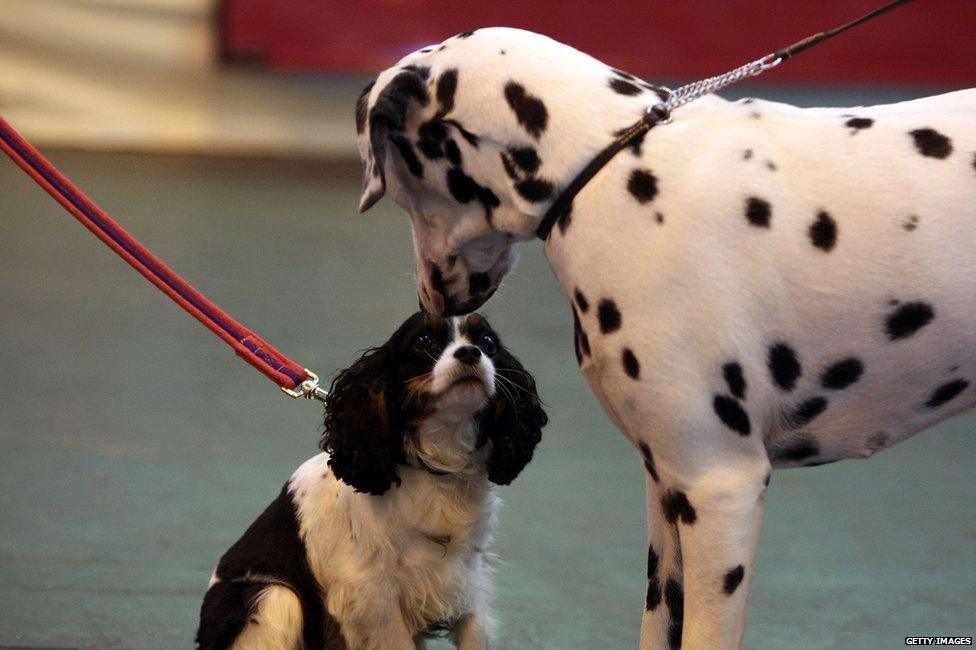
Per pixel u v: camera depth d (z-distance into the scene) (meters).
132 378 10.39
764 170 4.33
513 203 4.59
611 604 6.50
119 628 5.99
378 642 5.52
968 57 21.34
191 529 7.32
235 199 19.00
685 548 4.38
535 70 4.60
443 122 4.67
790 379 4.34
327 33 21.95
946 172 4.31
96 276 14.06
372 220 18.17
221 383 10.37
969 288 4.25
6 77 21.75
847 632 6.21
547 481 8.46
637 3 21.48
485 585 5.83
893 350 4.32
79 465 8.34
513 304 13.70
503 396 5.66
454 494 5.58
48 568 6.68
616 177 4.39
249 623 5.35
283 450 8.80
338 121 22.38
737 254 4.26
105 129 22.05
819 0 21.34
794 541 7.49
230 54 21.97
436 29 21.81
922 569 7.05
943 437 9.69
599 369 4.47
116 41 21.84
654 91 4.64
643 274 4.30
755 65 4.78
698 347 4.26
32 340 11.40
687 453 4.33
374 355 5.58
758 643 6.08
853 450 4.55
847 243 4.25
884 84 21.52
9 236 16.05
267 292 13.41
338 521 5.50
